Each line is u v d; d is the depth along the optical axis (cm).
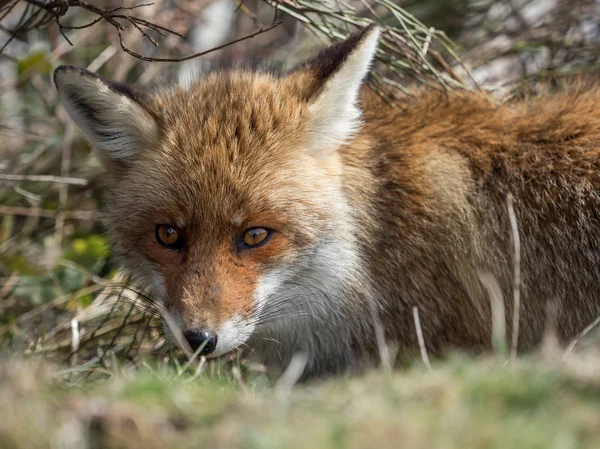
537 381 579
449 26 1711
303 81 991
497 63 1714
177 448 516
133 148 982
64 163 1509
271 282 921
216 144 931
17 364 698
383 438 496
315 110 941
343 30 1239
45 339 1207
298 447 493
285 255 923
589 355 689
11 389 604
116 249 1004
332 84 934
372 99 1127
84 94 966
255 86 994
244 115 948
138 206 945
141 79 1675
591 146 1030
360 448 490
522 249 1017
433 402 568
